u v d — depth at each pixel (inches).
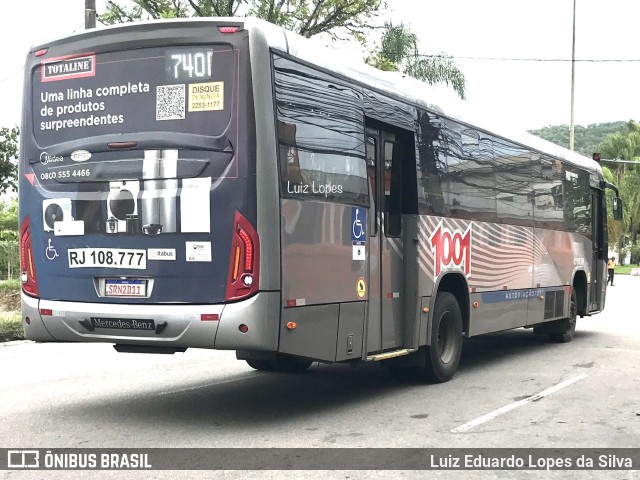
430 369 347.6
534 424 270.8
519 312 440.8
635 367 406.3
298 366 390.0
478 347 498.6
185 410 293.4
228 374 381.7
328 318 272.4
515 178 439.5
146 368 401.1
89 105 271.4
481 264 393.7
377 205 313.1
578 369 399.5
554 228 496.1
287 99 259.1
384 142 323.6
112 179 264.4
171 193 255.0
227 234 247.9
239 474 208.4
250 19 253.4
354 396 323.6
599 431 260.8
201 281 250.7
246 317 244.1
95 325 266.1
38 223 278.8
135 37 265.0
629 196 2775.6
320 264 268.5
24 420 275.4
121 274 262.1
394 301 324.2
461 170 376.5
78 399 315.0
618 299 992.2
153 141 258.4
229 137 249.8
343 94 288.4
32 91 284.0
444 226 356.5
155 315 253.6
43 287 278.4
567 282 515.2
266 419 277.7
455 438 249.9
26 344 508.4
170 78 259.3
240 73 250.1
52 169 276.7
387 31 1059.9
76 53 274.8
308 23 983.6
